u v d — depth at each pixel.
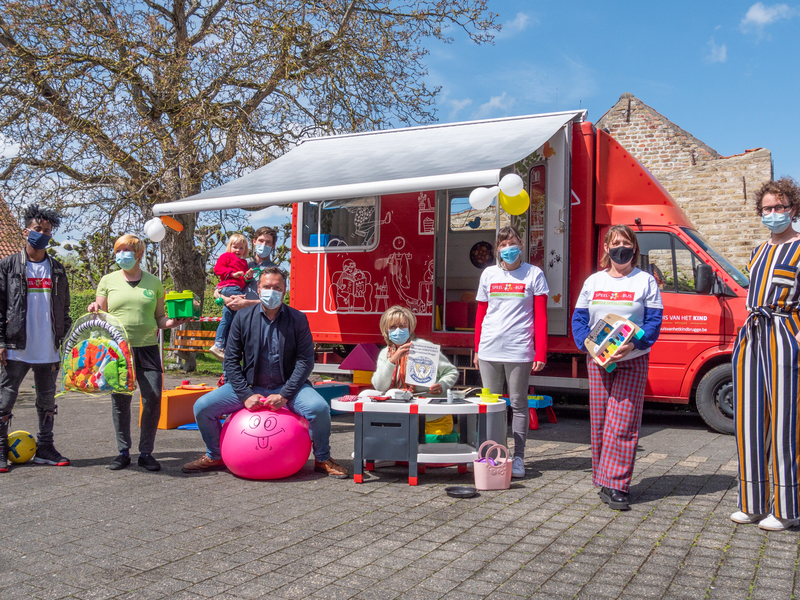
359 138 8.88
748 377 3.81
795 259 3.74
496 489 4.68
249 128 12.97
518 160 5.84
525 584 2.98
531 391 8.70
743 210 15.12
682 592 2.90
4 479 4.86
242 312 5.09
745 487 3.82
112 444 6.27
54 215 5.12
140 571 3.12
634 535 3.67
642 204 7.77
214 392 5.14
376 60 14.02
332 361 8.99
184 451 6.00
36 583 2.97
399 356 5.29
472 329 8.40
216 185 12.91
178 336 13.10
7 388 5.08
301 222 9.09
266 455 4.79
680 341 7.40
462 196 8.72
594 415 4.39
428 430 5.44
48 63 12.13
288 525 3.83
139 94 13.13
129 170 12.73
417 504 4.30
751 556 3.35
